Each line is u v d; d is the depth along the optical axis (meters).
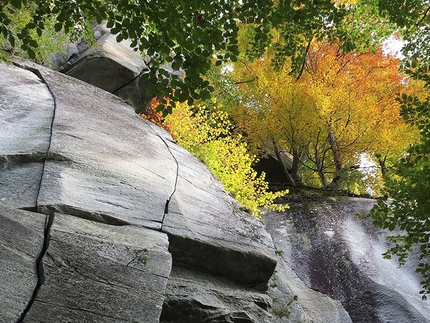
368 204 13.21
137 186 5.49
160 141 7.88
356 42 7.93
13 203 4.24
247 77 14.59
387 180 6.09
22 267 3.46
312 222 11.69
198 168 7.75
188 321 4.45
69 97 7.64
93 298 3.46
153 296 3.72
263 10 3.45
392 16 6.97
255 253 5.52
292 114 14.46
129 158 6.19
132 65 11.35
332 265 9.80
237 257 5.39
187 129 9.83
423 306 8.35
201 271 5.23
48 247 3.72
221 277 5.37
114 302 3.51
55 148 5.40
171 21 3.05
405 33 7.60
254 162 16.41
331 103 14.11
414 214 5.73
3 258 3.43
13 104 6.49
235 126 15.80
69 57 11.41
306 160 19.28
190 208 5.85
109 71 10.92
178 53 3.14
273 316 5.39
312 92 13.97
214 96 8.91
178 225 5.16
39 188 4.58
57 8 3.26
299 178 16.50
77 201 4.60
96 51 11.03
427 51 7.25
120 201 5.01
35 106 6.73
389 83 15.99
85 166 5.33
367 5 7.32
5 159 4.90
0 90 6.79
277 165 16.48
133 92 11.45
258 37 3.67
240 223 6.37
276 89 14.38
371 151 15.66
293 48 5.98
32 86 7.54
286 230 11.30
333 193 14.95
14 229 3.80
